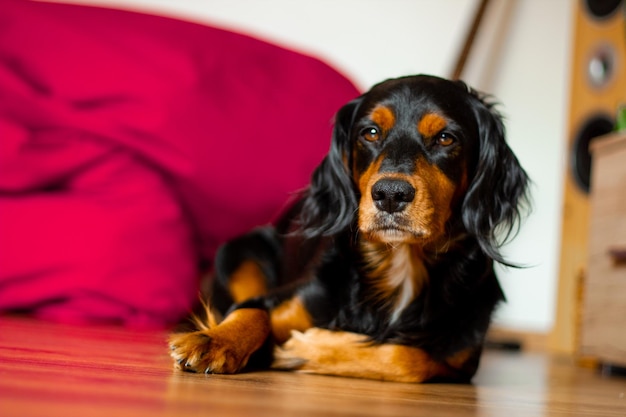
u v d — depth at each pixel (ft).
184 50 9.49
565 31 12.21
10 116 8.65
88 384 3.40
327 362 5.08
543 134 12.05
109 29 9.39
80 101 9.03
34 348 4.99
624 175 7.55
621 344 7.35
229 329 4.77
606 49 10.32
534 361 8.86
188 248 9.11
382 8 12.14
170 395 3.30
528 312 11.76
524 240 11.77
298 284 5.56
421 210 5.02
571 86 10.92
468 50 11.23
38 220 8.27
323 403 3.51
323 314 5.44
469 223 5.61
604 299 7.80
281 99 9.95
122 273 8.37
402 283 5.50
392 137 5.31
